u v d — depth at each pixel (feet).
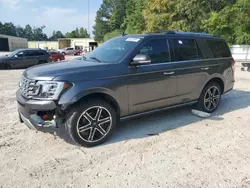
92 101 11.40
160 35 14.15
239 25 61.57
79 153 11.10
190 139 12.62
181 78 14.66
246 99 21.26
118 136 12.98
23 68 52.19
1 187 8.59
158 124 14.80
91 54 14.75
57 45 252.42
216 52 17.06
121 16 201.98
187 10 70.95
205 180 9.02
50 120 10.94
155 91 13.55
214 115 16.65
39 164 10.14
